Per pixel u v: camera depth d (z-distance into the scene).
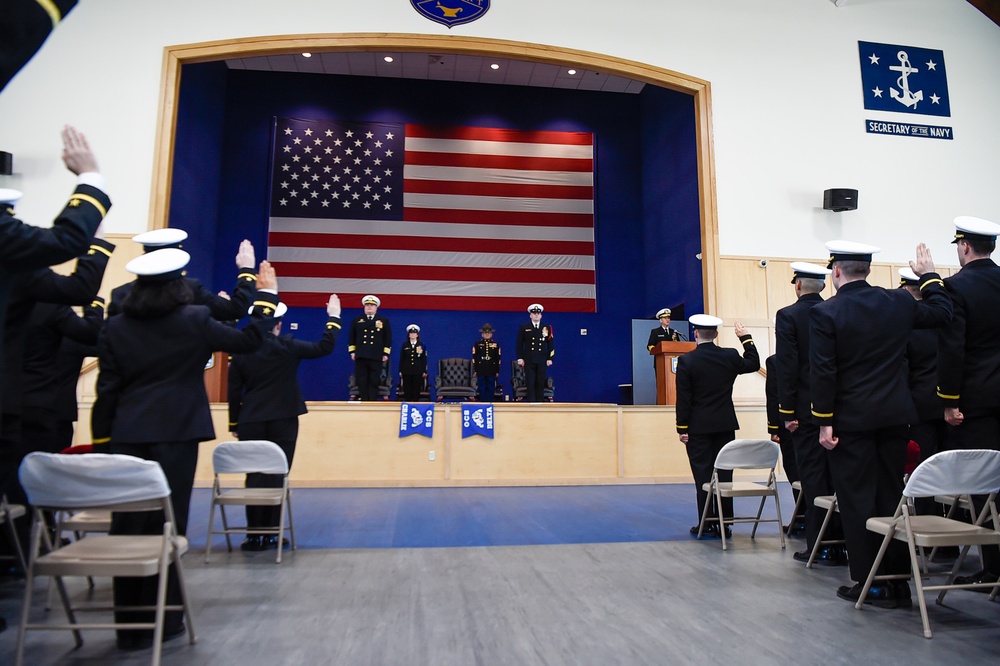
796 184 9.63
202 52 8.79
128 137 8.54
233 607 2.90
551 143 13.56
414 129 13.19
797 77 9.88
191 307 2.61
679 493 7.04
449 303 12.79
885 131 9.97
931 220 9.87
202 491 7.03
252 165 12.77
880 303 3.09
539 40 9.32
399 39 9.04
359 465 7.50
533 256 13.14
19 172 8.31
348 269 12.62
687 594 3.13
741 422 8.80
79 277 2.66
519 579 3.41
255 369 4.18
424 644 2.44
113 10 8.77
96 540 2.38
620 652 2.36
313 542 4.39
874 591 2.95
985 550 3.14
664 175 12.57
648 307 13.27
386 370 9.82
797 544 4.36
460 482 7.60
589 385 13.03
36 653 2.35
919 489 2.64
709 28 9.77
